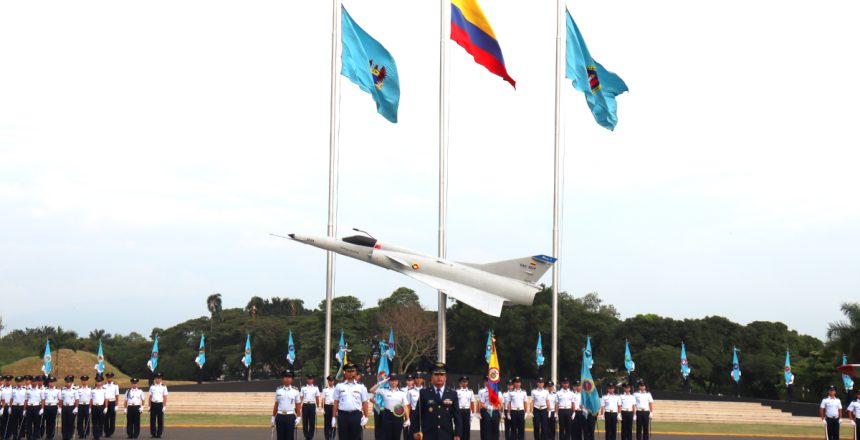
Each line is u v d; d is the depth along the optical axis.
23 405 30.94
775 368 77.25
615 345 80.25
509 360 78.31
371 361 87.62
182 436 32.28
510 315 76.81
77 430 31.44
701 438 35.97
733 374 64.69
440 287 35.06
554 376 35.78
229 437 31.64
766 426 45.91
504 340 76.88
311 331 87.38
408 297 94.31
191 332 101.19
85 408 30.83
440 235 35.81
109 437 31.55
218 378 98.25
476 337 78.06
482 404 28.58
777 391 80.19
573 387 30.81
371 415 43.25
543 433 29.56
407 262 35.09
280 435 22.88
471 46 36.09
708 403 54.47
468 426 26.69
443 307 35.09
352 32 37.94
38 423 30.48
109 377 31.77
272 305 113.06
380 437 24.33
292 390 23.12
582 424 29.86
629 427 30.59
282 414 22.83
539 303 80.00
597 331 78.88
